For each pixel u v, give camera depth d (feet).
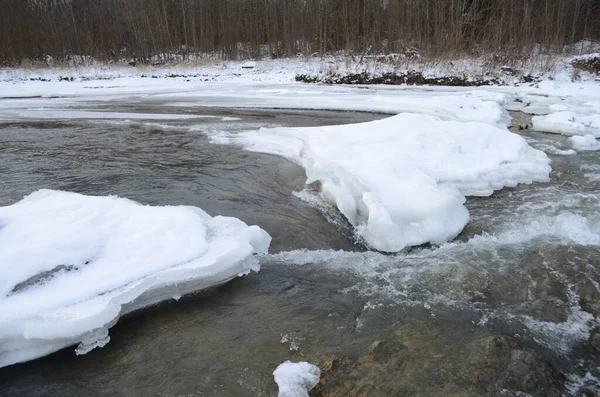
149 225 17.93
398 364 12.17
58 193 21.48
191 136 36.32
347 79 69.00
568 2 82.64
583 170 26.86
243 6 111.14
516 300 15.08
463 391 11.23
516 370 11.86
